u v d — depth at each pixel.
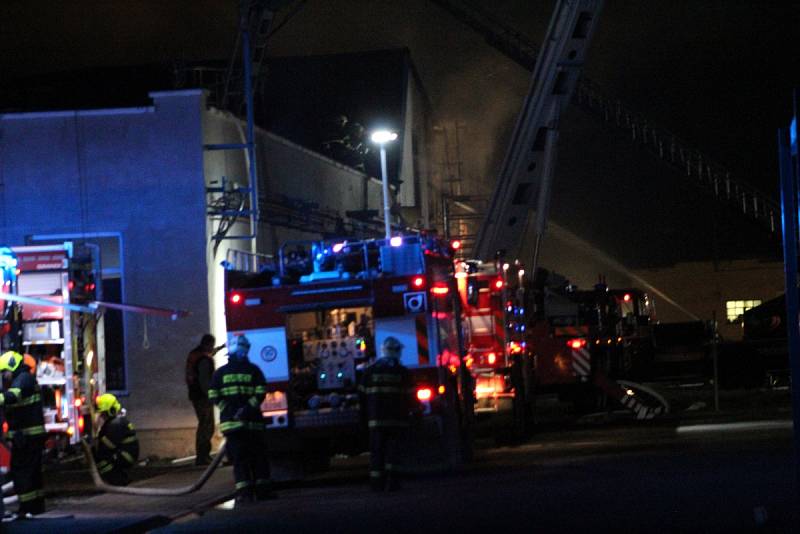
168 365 25.53
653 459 18.41
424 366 18.42
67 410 19.86
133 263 25.81
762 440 20.56
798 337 10.25
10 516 15.74
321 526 13.51
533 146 35.91
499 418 24.30
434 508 14.39
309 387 19.19
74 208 25.91
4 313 19.80
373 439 17.12
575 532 11.70
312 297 18.56
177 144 25.83
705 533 11.16
